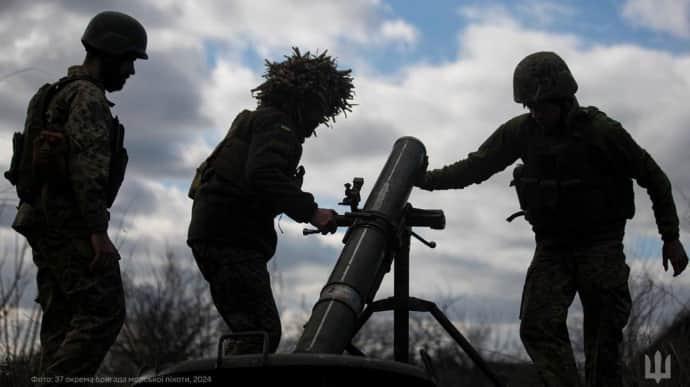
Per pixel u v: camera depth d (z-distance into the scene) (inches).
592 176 218.1
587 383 222.8
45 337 189.3
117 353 594.6
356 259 200.8
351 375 156.5
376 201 225.5
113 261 182.2
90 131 181.3
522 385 353.7
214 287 206.8
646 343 293.4
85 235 182.9
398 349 230.8
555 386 214.1
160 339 617.3
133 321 622.2
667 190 219.1
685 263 222.5
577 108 219.9
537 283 223.0
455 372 644.1
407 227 234.4
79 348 179.2
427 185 247.6
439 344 664.4
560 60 221.3
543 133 223.9
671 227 221.0
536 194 221.6
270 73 212.4
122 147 190.4
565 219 219.8
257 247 206.5
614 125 215.9
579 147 218.1
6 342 243.4
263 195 201.6
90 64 194.9
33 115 186.5
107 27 194.7
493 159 237.1
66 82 188.1
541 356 217.5
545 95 216.8
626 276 219.1
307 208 201.3
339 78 216.7
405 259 232.8
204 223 205.5
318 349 175.6
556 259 223.0
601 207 217.8
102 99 185.9
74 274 181.9
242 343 202.1
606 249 219.3
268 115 205.9
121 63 196.1
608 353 219.0
